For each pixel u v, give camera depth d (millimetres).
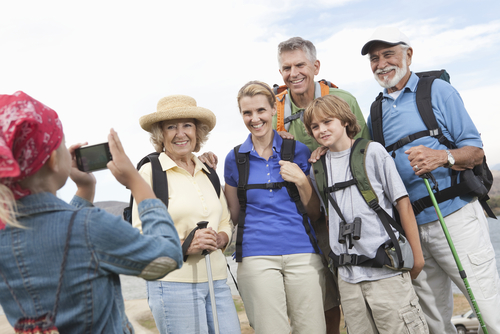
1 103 1087
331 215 2660
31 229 1131
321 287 2834
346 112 2625
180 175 2607
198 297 2400
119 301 1263
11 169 1016
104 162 1389
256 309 2725
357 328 2570
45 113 1127
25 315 1133
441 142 2859
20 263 1119
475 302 2670
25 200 1146
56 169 1194
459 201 2861
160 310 2348
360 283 2541
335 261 2635
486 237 2902
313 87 3387
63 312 1138
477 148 2783
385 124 3064
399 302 2438
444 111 2889
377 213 2496
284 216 2793
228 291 2586
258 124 2814
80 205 1455
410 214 2537
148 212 1315
